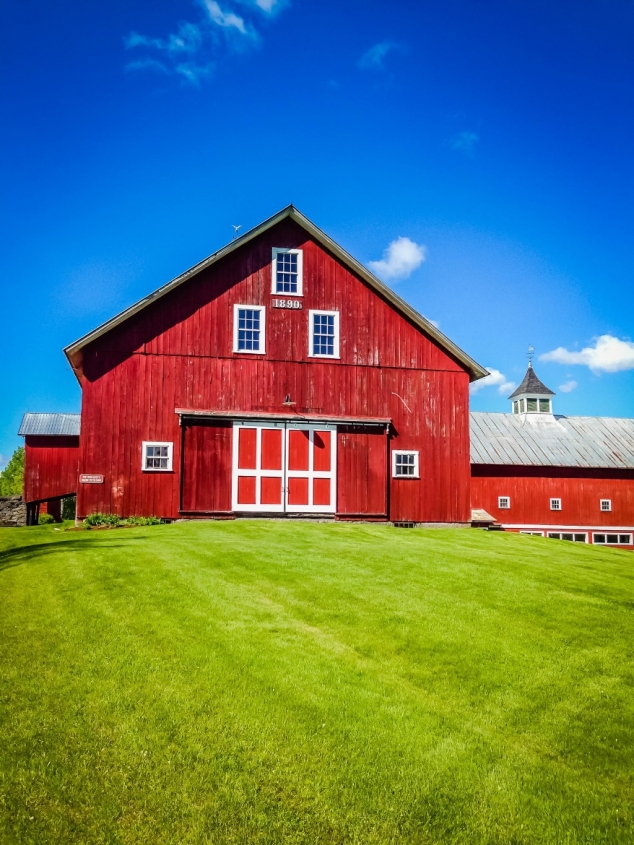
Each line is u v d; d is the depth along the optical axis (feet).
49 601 36.35
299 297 76.54
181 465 71.56
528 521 114.62
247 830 18.57
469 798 20.22
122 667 27.30
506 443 121.08
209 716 23.72
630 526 118.21
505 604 37.17
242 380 73.97
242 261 75.72
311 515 73.97
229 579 40.57
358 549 52.26
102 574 41.63
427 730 23.48
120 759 21.25
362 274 77.82
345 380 76.64
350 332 77.51
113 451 70.49
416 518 76.69
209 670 27.07
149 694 25.13
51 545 54.03
